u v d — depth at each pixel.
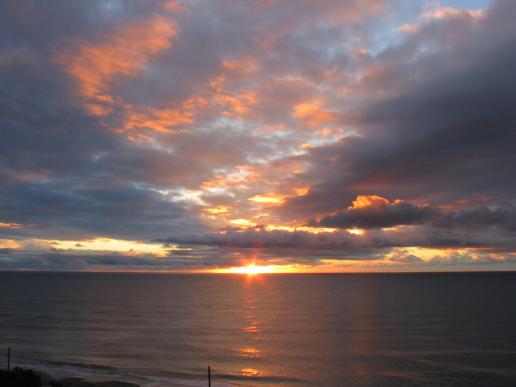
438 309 117.00
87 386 40.53
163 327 86.50
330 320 96.50
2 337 74.12
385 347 64.56
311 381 46.69
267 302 146.12
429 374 49.09
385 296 168.50
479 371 50.22
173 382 45.06
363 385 45.03
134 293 196.25
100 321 95.62
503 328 82.06
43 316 104.88
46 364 53.72
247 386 44.47
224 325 89.44
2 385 30.95
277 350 63.03
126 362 55.31
